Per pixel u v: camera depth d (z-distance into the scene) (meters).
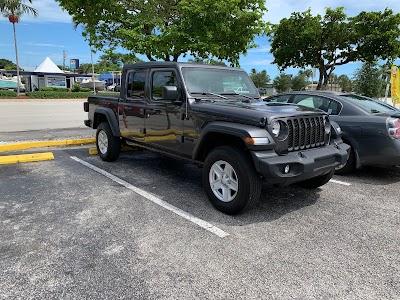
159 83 4.85
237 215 3.89
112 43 7.86
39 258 2.90
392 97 14.16
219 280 2.61
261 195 4.65
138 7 7.39
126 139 5.83
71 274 2.67
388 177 5.67
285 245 3.19
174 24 7.56
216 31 7.43
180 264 2.83
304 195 4.68
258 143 3.42
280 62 18.09
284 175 3.48
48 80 42.78
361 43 16.45
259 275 2.69
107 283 2.56
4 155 6.79
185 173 5.72
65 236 3.32
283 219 3.81
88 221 3.69
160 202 4.29
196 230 3.49
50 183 5.03
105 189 4.79
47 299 2.36
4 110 18.11
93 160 6.56
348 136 5.50
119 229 3.50
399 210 4.14
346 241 3.29
